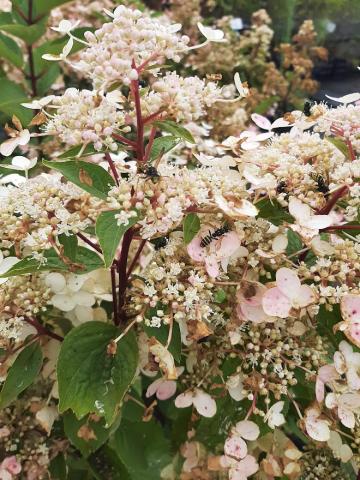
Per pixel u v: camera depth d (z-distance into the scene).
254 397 0.27
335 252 0.27
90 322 0.27
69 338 0.26
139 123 0.24
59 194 0.26
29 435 0.33
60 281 0.28
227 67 0.89
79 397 0.25
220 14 1.22
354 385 0.26
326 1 1.15
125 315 0.29
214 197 0.24
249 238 0.27
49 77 0.59
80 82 0.73
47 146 0.54
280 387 0.27
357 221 0.29
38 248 0.25
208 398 0.29
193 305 0.25
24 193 0.26
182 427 0.35
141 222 0.24
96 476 0.34
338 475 0.33
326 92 1.12
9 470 0.31
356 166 0.26
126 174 0.32
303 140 0.28
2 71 0.66
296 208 0.26
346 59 1.20
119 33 0.22
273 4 1.17
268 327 0.28
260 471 0.31
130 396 0.33
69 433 0.30
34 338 0.29
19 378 0.28
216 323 0.28
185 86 0.25
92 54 0.23
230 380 0.28
